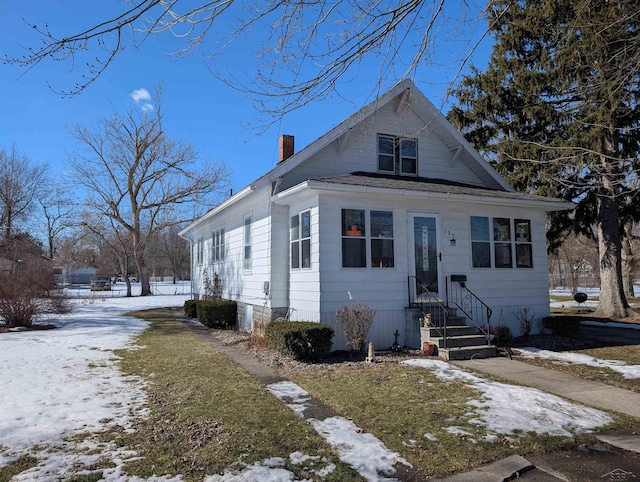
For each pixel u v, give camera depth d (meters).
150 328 14.79
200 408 5.84
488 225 12.25
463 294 11.66
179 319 18.11
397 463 4.23
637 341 11.62
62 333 13.32
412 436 4.89
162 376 7.70
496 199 11.38
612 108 10.66
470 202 11.52
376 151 12.80
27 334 13.07
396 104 13.04
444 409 5.80
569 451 4.57
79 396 6.39
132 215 37.06
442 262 11.50
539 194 15.88
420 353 9.91
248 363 8.91
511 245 12.52
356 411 5.76
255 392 6.68
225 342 11.84
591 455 4.46
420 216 11.42
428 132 13.51
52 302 15.93
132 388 6.88
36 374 7.79
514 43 15.96
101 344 11.19
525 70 16.09
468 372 8.00
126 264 36.28
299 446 4.59
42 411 5.68
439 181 13.23
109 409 5.78
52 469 4.03
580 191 16.41
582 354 9.83
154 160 34.53
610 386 7.11
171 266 64.94
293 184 11.78
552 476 4.03
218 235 18.08
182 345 11.17
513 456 4.39
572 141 14.44
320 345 9.16
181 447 4.54
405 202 11.24
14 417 5.44
